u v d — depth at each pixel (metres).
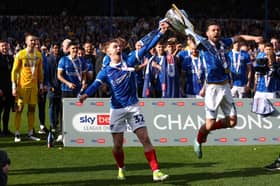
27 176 8.95
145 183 8.48
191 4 41.53
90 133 11.66
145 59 13.23
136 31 33.94
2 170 6.25
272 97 12.40
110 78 8.45
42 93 13.26
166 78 13.21
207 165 9.77
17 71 12.41
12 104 13.27
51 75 13.00
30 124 12.71
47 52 14.90
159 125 11.76
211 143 11.71
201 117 11.84
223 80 8.99
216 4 41.59
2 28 34.56
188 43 13.44
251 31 36.34
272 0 40.69
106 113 11.70
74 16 36.78
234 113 9.10
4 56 13.09
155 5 40.94
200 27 36.44
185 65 13.35
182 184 8.41
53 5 39.44
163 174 8.46
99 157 10.54
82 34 34.25
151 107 11.80
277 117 11.90
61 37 33.47
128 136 11.62
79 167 9.63
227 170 9.38
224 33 35.84
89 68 12.97
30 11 39.06
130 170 9.41
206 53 8.91
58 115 13.41
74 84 12.42
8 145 11.93
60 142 12.19
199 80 13.25
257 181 8.60
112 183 8.48
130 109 8.49
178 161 10.13
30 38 12.41
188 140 11.75
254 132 11.83
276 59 11.81
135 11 40.62
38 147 11.65
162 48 13.27
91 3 39.97
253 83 15.16
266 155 10.67
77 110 11.68
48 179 8.75
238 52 14.72
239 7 41.38
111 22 32.88
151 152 8.52
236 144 11.75
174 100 11.85
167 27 8.64
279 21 36.66
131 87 8.50
